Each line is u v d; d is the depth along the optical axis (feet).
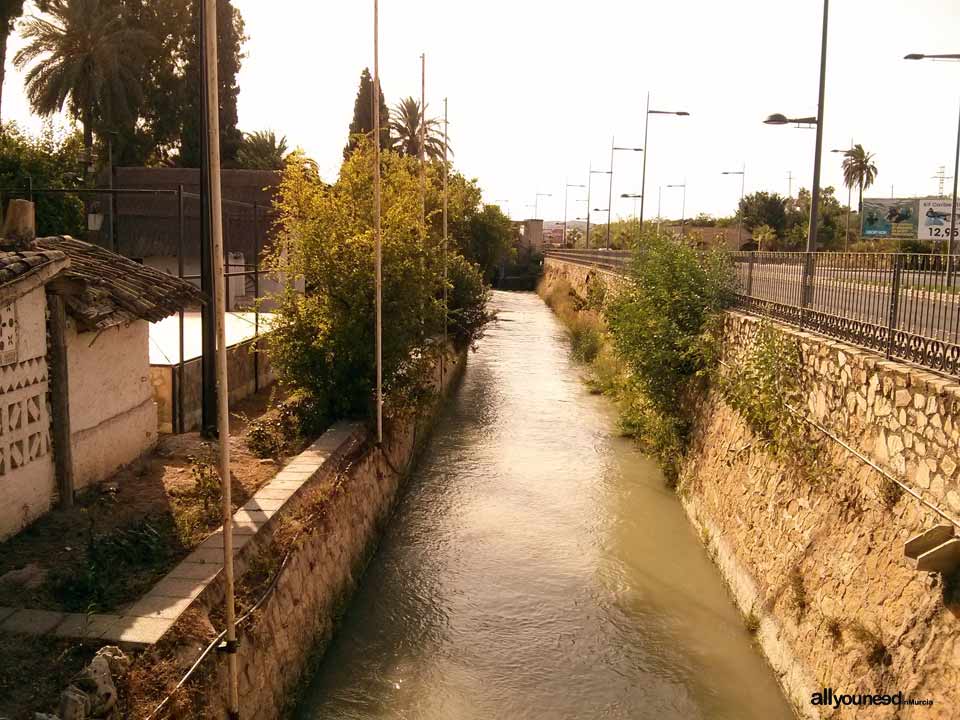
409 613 31.55
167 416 40.19
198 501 28.60
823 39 43.21
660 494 46.03
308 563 27.53
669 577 34.96
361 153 48.37
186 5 122.93
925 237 125.18
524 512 42.98
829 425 27.32
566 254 177.17
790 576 27.04
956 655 17.49
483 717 24.94
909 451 21.54
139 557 23.29
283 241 45.32
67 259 26.45
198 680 18.65
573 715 25.14
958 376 20.71
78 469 28.53
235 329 57.88
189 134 126.82
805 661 24.39
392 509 42.11
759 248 173.99
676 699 26.03
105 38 97.91
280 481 31.30
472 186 140.67
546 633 30.22
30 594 20.57
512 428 61.41
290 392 45.21
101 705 15.94
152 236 88.22
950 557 18.07
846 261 29.04
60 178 78.79
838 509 25.25
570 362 94.32
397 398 44.88
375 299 41.39
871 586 21.72
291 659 24.53
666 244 51.11
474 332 86.38
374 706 25.27
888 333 24.97
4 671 17.17
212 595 21.76
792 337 31.65
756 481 33.17
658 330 48.29
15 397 24.52
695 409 45.52
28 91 97.50
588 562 36.55
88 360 29.35
